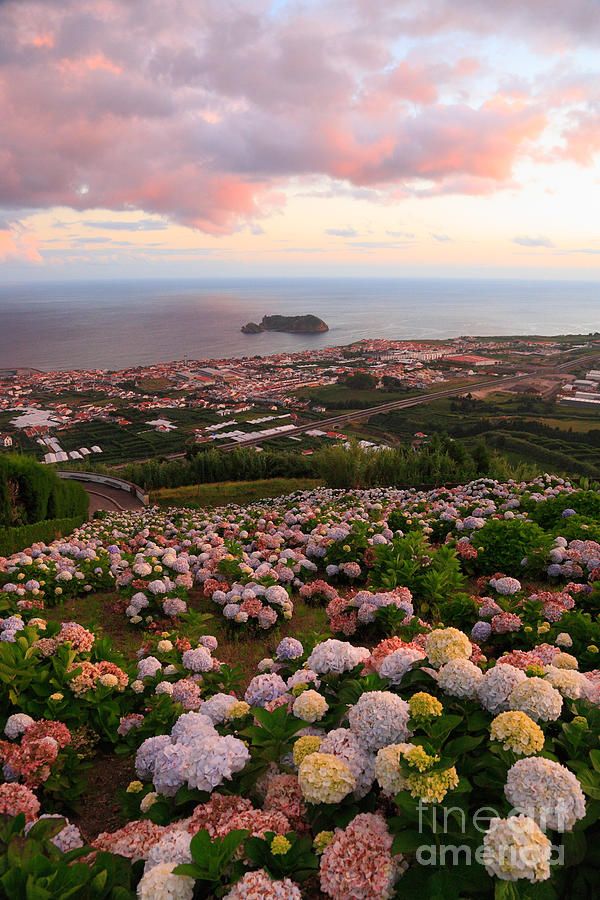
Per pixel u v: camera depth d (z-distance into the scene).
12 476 19.06
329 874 2.35
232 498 30.48
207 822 2.73
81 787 4.22
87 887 2.38
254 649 7.52
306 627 8.04
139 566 9.49
